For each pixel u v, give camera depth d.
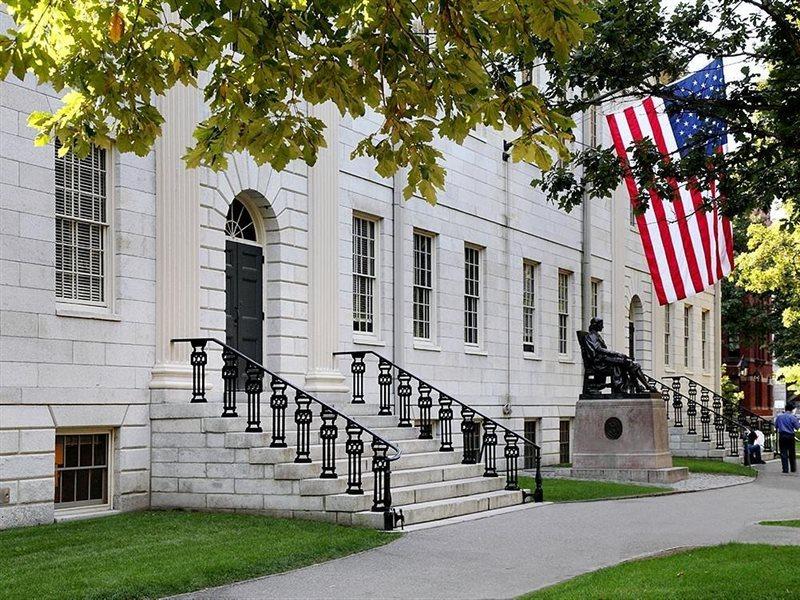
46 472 13.59
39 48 8.68
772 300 51.56
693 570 10.59
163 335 15.51
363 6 9.42
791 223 14.74
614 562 11.53
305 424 14.26
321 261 19.23
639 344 36.06
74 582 9.47
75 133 9.87
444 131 9.24
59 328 13.93
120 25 8.63
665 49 13.62
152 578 9.73
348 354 19.59
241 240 17.88
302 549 11.52
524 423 27.16
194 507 14.68
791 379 49.06
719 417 33.59
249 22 8.94
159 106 15.70
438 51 9.17
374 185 21.19
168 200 15.77
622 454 22.95
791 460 27.73
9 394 13.16
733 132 13.38
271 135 9.42
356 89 9.37
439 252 23.50
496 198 26.22
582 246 31.06
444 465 17.31
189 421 14.83
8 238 13.28
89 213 14.73
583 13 7.93
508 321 26.52
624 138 21.58
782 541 12.94
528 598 9.34
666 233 22.78
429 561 11.45
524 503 17.27
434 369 23.00
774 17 12.70
